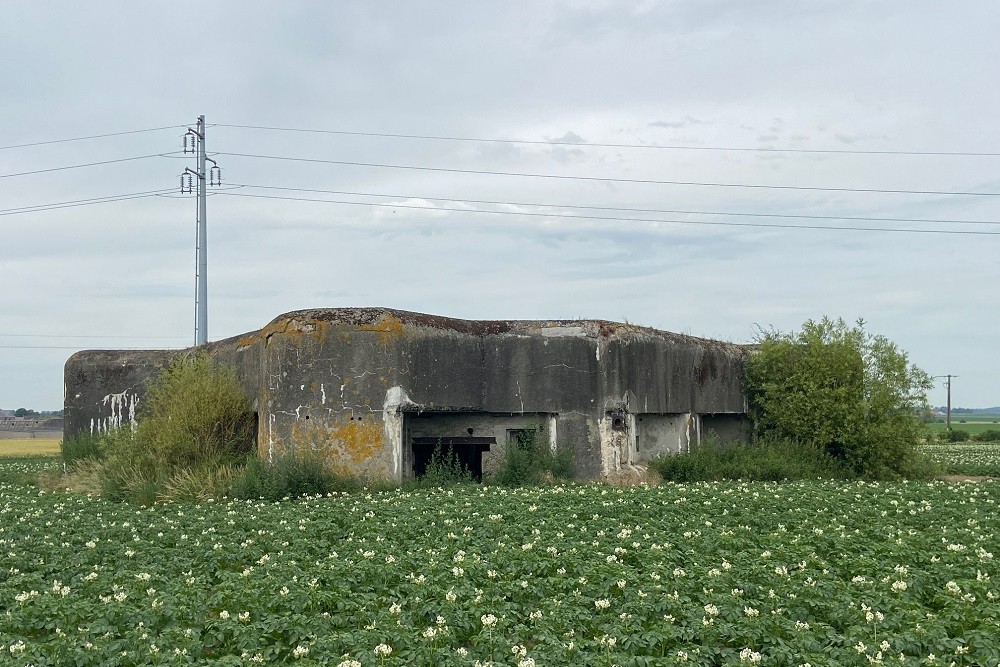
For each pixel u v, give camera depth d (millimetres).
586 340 26375
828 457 29672
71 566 14312
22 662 9227
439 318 26125
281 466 23219
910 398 30266
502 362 26406
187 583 12344
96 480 26859
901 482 27328
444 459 26812
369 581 12828
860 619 10414
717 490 22844
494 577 12750
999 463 39219
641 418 28812
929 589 12109
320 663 9117
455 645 10195
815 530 16109
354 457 24281
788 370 31109
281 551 15062
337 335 24625
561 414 26172
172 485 23766
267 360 25312
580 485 24484
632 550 14688
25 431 108688
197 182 44875
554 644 9641
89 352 33969
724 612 10703
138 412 32344
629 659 9234
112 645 9648
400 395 24547
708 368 30203
